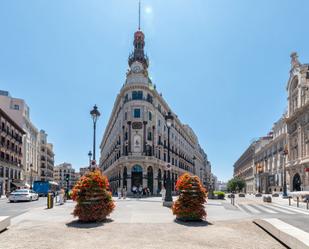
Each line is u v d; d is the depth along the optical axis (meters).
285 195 49.38
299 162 55.06
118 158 65.06
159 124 66.44
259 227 11.97
